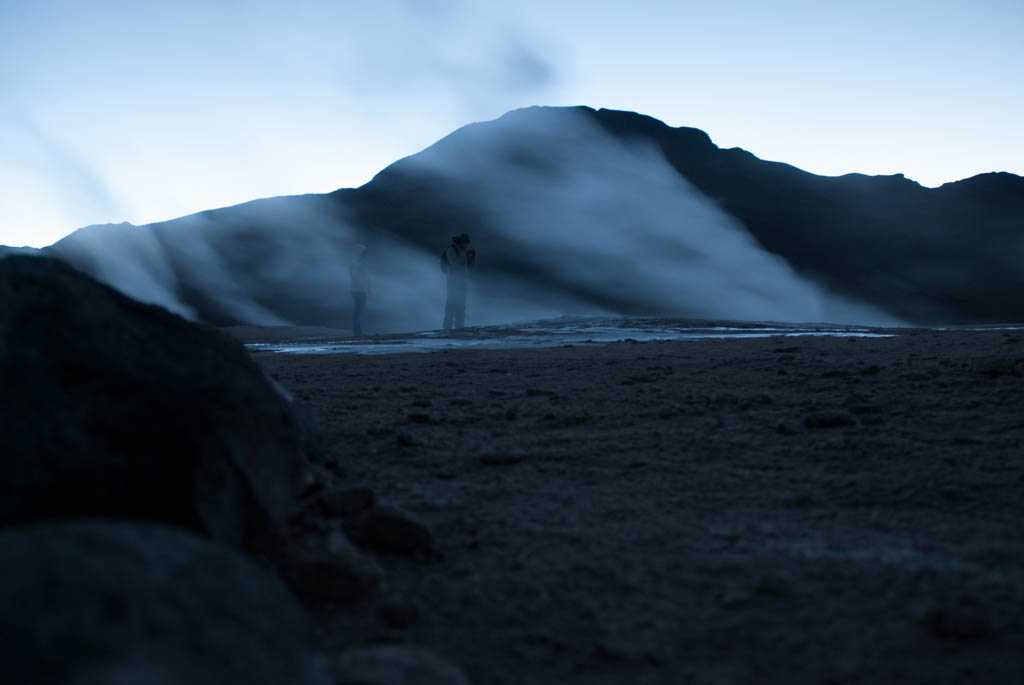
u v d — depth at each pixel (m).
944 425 5.01
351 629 2.39
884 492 3.72
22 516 2.19
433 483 3.99
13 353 2.40
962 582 2.69
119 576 1.46
